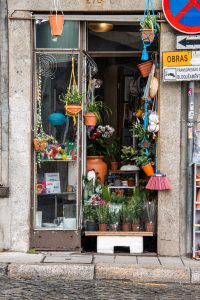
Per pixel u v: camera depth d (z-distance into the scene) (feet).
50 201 35.50
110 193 36.45
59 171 35.53
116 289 29.53
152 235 35.19
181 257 34.73
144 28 33.71
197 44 34.04
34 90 35.17
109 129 38.32
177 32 34.30
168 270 31.71
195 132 34.91
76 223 35.29
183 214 35.01
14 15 34.42
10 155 34.76
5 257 33.76
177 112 34.55
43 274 31.94
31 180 35.09
